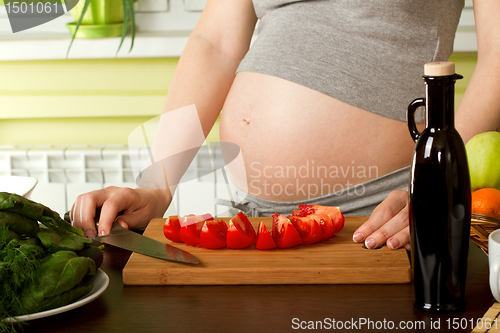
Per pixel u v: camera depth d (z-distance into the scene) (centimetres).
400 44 87
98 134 161
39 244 51
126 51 148
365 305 50
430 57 88
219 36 104
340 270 56
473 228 65
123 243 65
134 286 57
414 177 46
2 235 47
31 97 155
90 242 54
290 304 51
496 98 83
